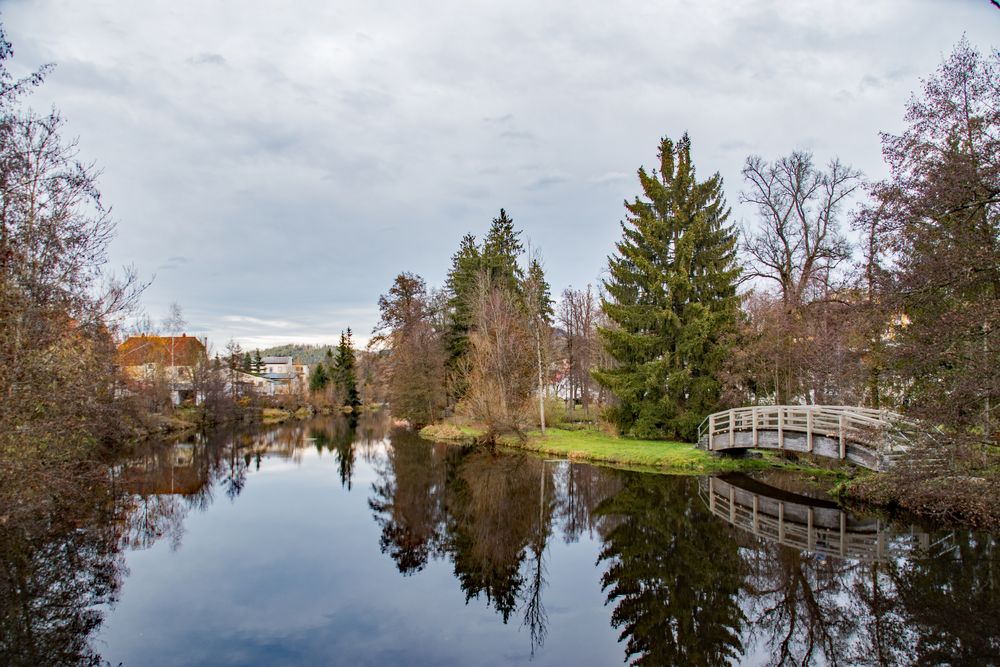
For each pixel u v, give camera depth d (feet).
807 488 62.54
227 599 32.60
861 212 47.19
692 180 92.17
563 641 27.55
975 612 29.55
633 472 73.46
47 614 30.48
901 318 43.11
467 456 92.48
